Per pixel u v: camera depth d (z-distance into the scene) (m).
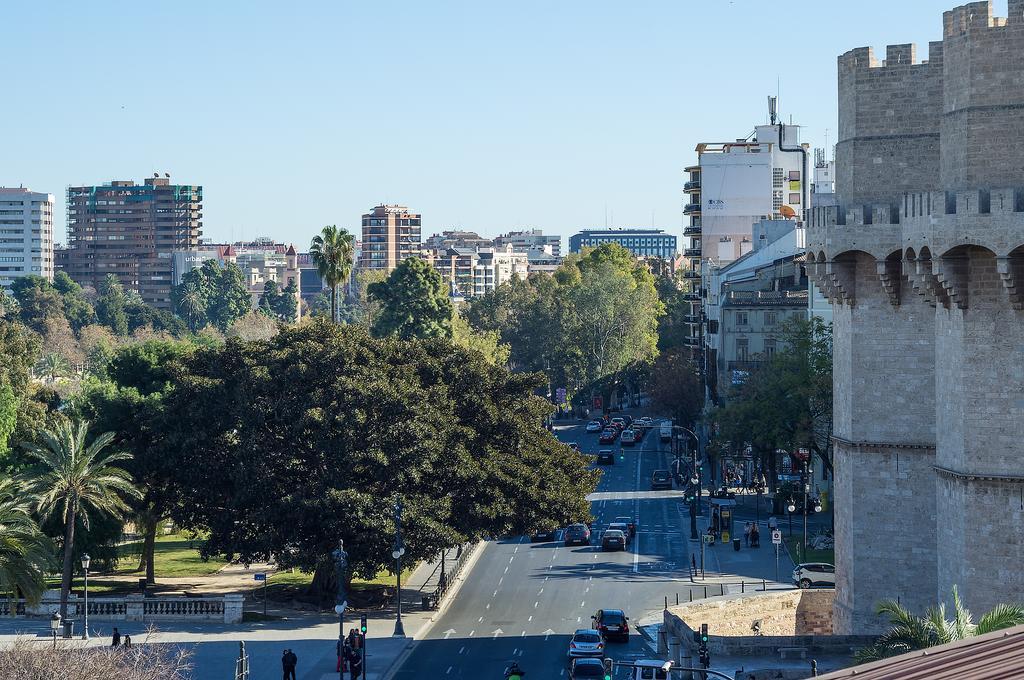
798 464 145.75
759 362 174.62
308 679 85.56
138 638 95.06
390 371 114.88
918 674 22.64
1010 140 56.38
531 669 87.06
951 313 59.56
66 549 102.94
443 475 108.00
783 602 88.81
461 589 114.44
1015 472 57.66
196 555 133.50
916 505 68.69
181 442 110.44
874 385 69.19
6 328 157.75
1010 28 56.25
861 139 68.38
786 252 190.88
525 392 122.25
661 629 85.81
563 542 136.50
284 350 113.88
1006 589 57.88
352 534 102.88
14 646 68.31
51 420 130.50
